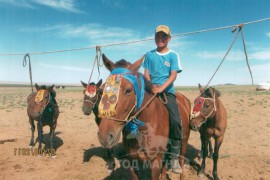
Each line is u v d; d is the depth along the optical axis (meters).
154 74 4.70
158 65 4.64
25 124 14.73
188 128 5.70
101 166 7.72
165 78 4.66
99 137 3.12
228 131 12.45
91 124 14.80
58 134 12.11
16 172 7.25
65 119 16.59
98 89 8.00
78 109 22.06
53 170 7.44
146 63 4.80
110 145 3.10
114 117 3.19
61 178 6.86
